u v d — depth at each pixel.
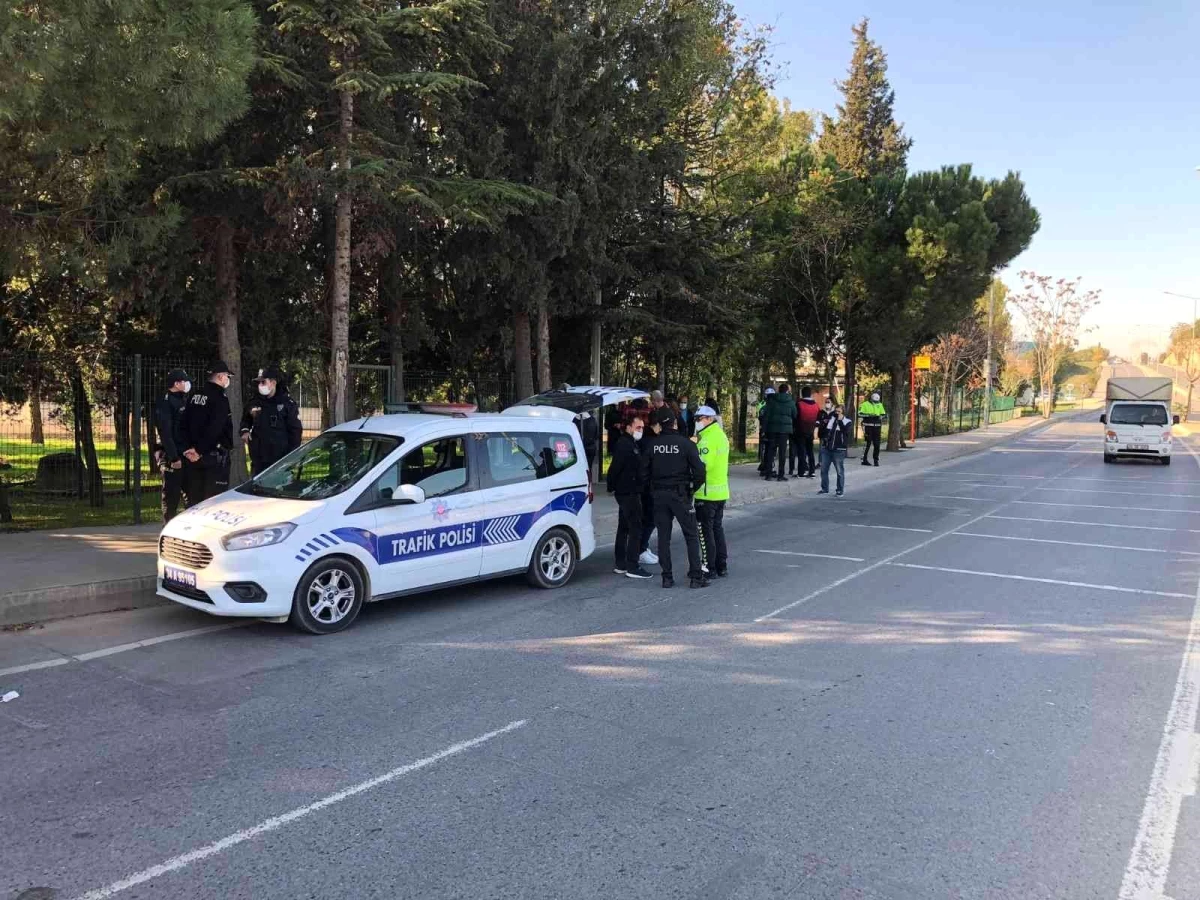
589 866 3.35
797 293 25.20
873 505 14.95
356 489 6.81
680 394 24.77
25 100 5.90
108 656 6.03
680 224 16.67
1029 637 6.71
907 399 35.84
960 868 3.37
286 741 4.57
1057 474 20.81
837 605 7.72
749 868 3.35
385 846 3.49
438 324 16.28
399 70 11.05
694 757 4.41
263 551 6.28
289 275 12.84
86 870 3.29
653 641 6.52
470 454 7.68
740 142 19.69
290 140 11.04
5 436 13.06
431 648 6.29
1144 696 5.38
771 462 17.88
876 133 46.56
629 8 13.85
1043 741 4.66
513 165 13.22
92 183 8.22
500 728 4.78
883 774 4.22
